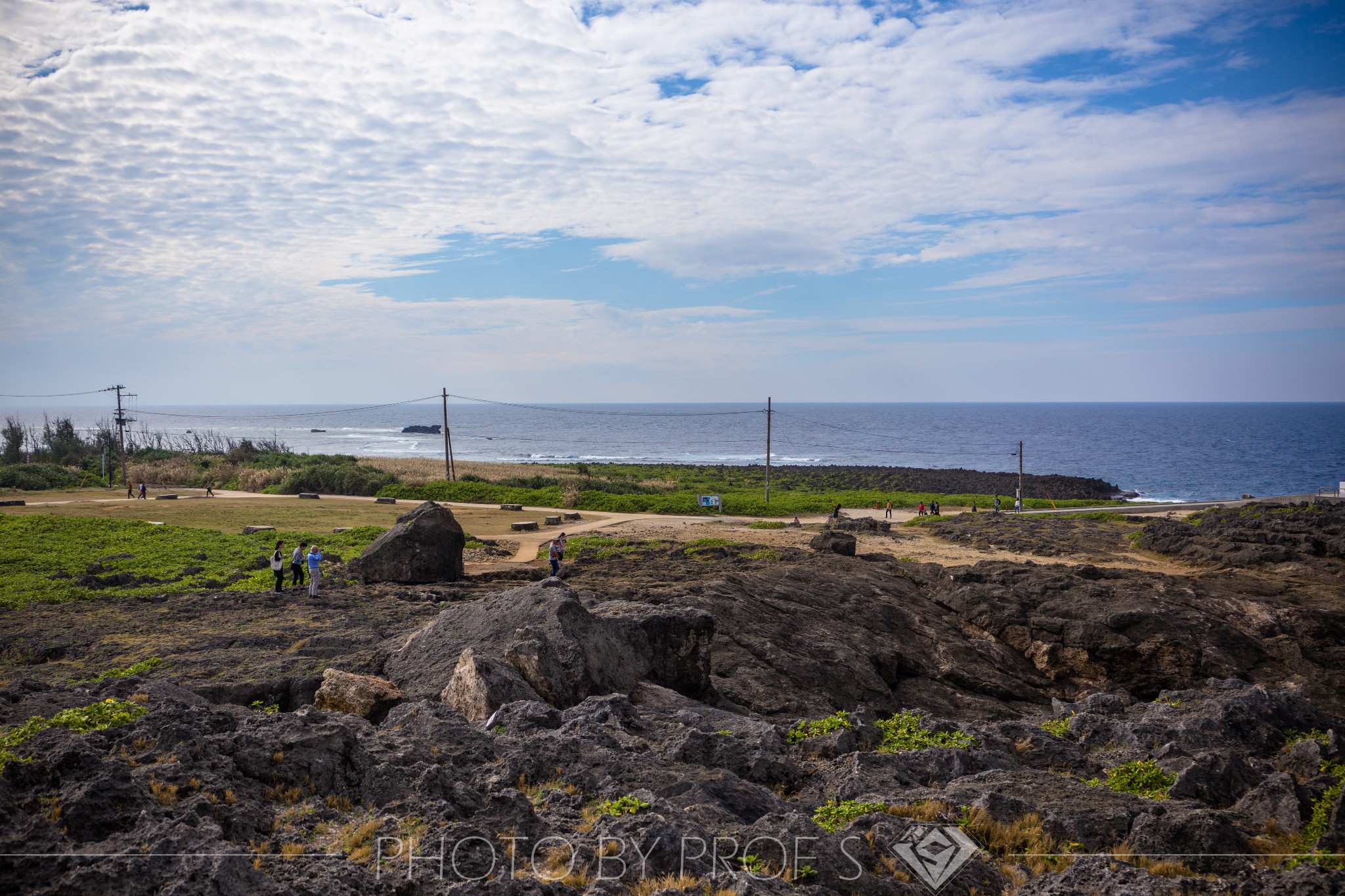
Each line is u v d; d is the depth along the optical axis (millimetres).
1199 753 12180
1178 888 7598
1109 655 25938
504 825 8297
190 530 38812
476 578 30016
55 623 20516
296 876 6926
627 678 16047
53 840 6625
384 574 28594
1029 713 23531
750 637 22719
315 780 8977
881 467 126125
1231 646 26062
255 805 8148
